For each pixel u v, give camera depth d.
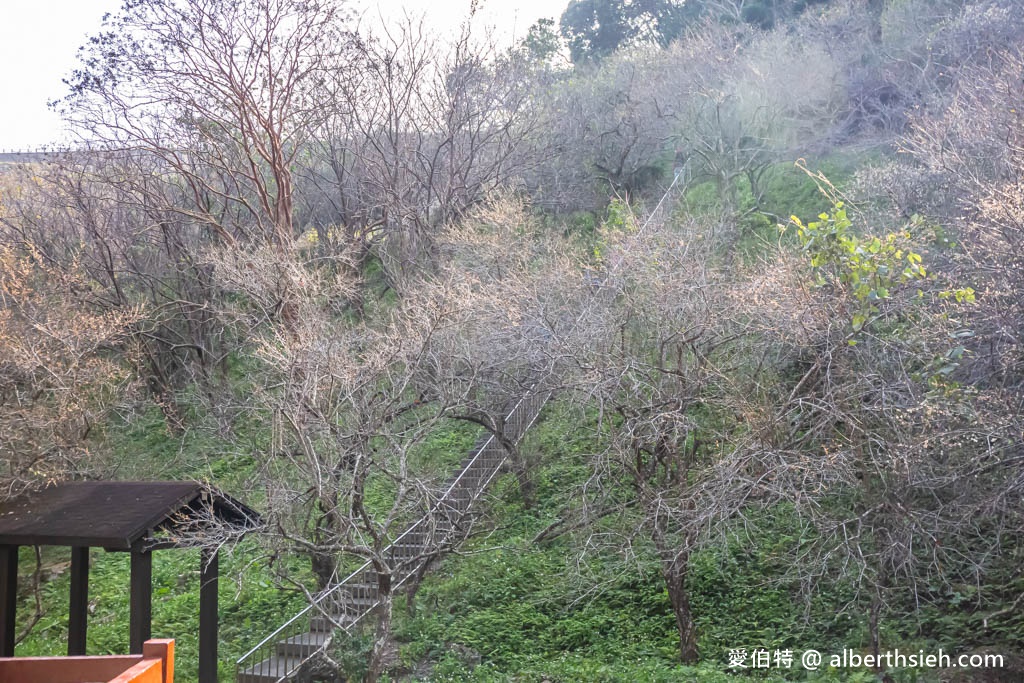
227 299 22.25
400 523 15.05
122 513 9.80
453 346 13.67
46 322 15.42
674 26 42.00
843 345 10.48
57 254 21.47
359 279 17.56
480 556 14.92
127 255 22.39
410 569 14.02
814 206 22.52
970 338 10.40
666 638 12.13
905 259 11.41
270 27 20.75
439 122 25.34
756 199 23.38
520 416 17.20
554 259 15.78
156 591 15.53
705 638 11.82
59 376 14.19
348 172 24.98
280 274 15.57
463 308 13.66
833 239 10.32
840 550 11.18
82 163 22.06
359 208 24.17
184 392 20.61
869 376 10.23
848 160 23.98
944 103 19.02
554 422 17.67
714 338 12.10
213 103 21.39
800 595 11.80
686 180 25.92
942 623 10.91
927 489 10.05
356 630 12.48
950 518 10.15
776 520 13.23
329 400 11.24
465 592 14.06
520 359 14.33
